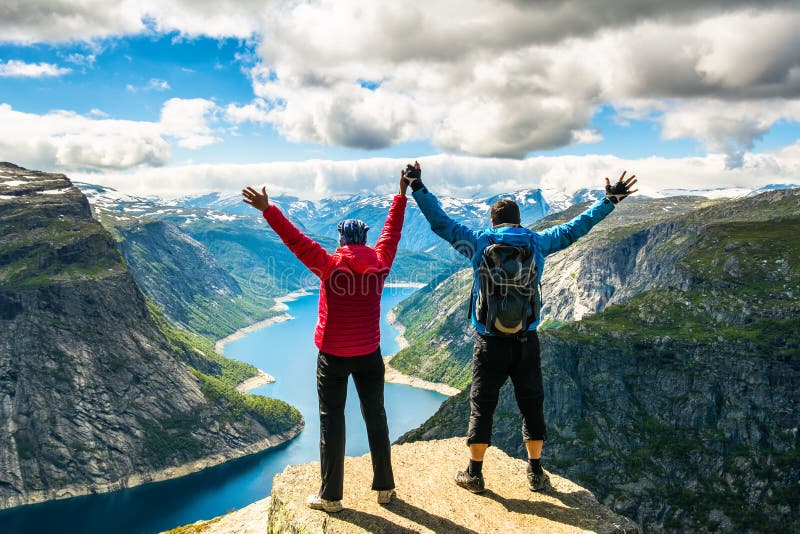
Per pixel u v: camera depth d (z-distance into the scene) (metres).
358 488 3.51
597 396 77.56
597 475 68.06
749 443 68.62
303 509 3.26
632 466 68.88
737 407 71.69
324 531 3.05
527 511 3.27
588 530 3.07
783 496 62.28
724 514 62.78
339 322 3.04
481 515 3.23
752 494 64.25
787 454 66.06
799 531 58.88
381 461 3.25
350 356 3.07
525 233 3.16
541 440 3.40
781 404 69.88
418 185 3.30
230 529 4.96
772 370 71.88
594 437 71.81
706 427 71.62
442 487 3.55
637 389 77.44
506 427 56.59
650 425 73.69
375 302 3.13
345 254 3.01
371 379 3.18
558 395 76.38
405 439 68.62
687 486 66.31
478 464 3.45
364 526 3.08
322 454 3.23
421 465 3.87
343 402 3.19
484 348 3.22
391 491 3.30
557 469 68.88
